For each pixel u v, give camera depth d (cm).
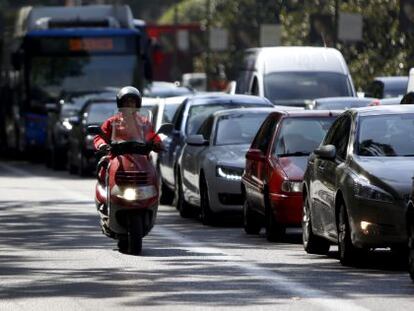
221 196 4591
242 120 4903
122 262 3422
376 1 10750
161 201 5725
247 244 3975
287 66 7619
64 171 8412
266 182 4081
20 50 9081
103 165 3762
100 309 2608
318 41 10062
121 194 3600
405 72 10362
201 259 3506
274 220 4028
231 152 4678
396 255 3597
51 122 8631
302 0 12100
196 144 4816
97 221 4728
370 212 3198
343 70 7675
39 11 9138
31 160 10012
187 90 10269
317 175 3603
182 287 2917
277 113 4328
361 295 2786
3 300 2741
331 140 3669
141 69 8994
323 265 3366
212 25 14400
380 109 3566
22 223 4659
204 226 4653
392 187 3184
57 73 8994
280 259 3522
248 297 2759
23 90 9062
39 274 3170
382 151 3422
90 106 7762
